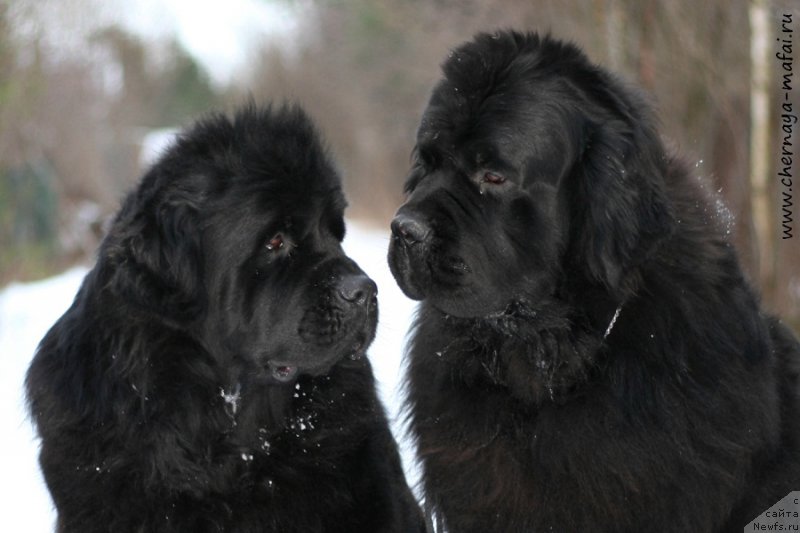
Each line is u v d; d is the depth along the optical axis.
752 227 15.03
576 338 6.41
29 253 28.03
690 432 6.23
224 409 6.55
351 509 6.67
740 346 6.46
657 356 6.25
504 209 6.39
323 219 6.96
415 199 6.60
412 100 38.66
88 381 6.32
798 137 14.82
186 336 6.45
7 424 13.08
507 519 6.54
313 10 53.69
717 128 16.14
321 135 7.18
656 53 15.80
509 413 6.55
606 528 6.33
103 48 42.97
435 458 6.75
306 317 6.66
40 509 10.41
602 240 6.25
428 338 6.97
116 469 6.29
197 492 6.41
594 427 6.29
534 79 6.40
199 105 67.81
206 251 6.50
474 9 20.17
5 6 22.02
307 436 6.69
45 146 32.78
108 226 6.81
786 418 6.92
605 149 6.31
